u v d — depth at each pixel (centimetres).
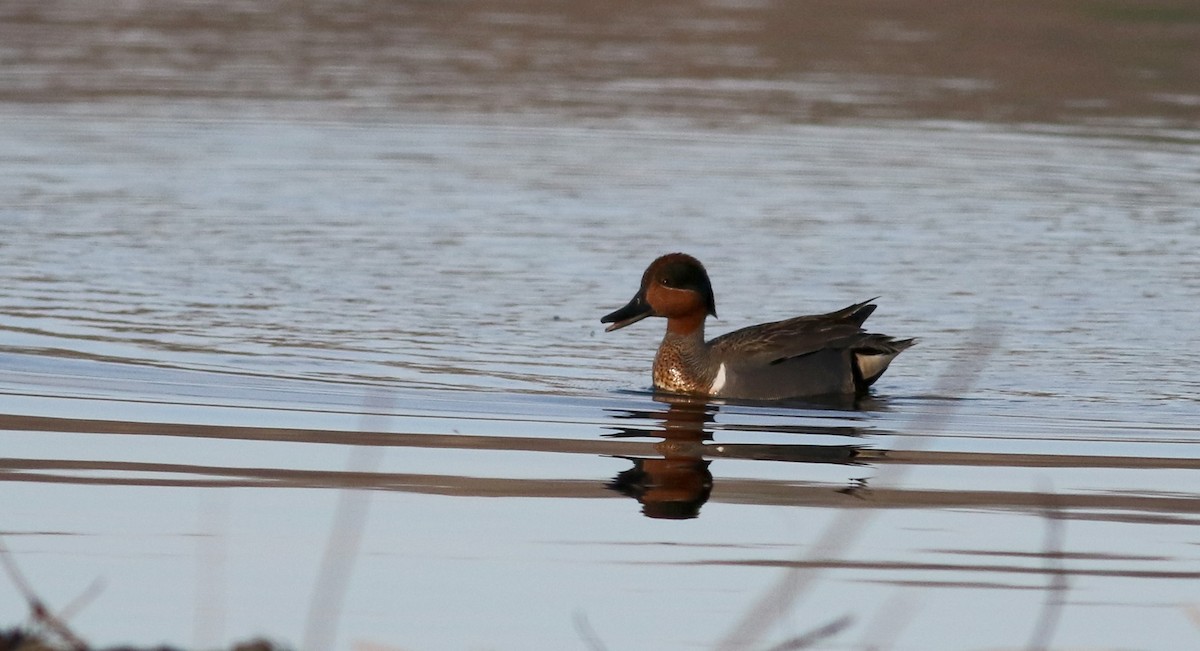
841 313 1452
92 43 3556
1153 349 1555
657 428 1272
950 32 3906
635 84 3234
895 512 1056
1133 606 896
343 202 2200
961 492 1107
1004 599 902
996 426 1294
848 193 2311
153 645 759
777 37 3819
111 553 930
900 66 3456
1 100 2884
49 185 2245
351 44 3653
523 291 1752
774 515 1045
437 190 2292
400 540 974
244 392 1333
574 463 1159
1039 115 2964
